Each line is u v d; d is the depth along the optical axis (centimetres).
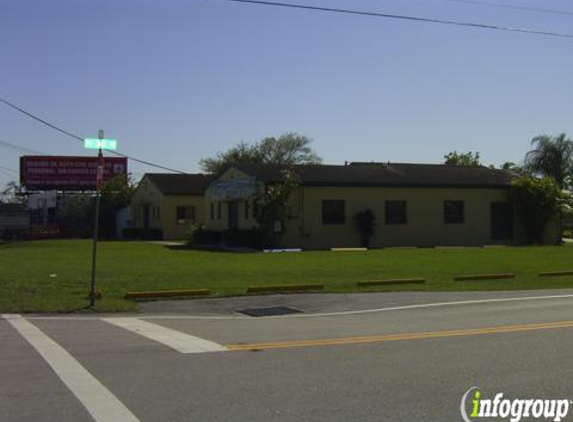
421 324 1237
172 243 4325
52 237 6131
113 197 6512
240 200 3797
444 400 698
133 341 1047
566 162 5353
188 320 1345
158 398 706
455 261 2608
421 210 3834
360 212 3688
